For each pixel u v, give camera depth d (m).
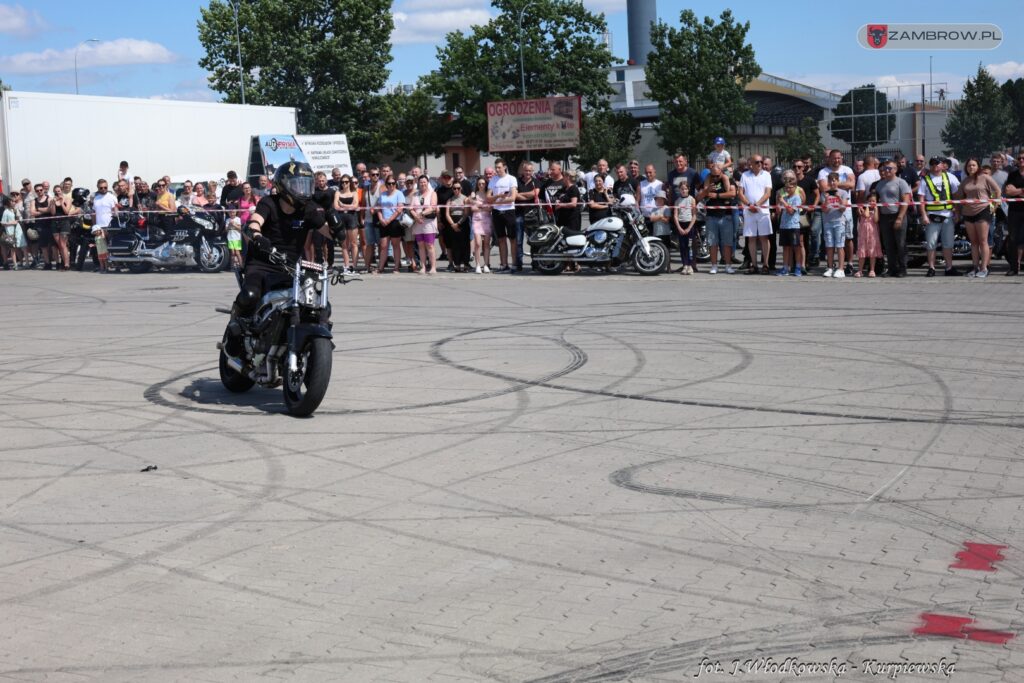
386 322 13.22
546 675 3.99
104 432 8.01
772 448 7.05
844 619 4.40
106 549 5.48
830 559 5.07
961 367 9.48
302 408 8.25
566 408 8.36
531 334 11.95
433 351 11.05
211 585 4.97
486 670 4.05
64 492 6.49
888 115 55.97
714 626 4.38
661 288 15.99
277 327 8.59
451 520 5.79
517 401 8.66
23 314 15.20
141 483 6.64
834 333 11.37
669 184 18.50
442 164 75.31
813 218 17.94
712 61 59.88
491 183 19.28
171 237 21.58
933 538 5.32
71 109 25.25
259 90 65.31
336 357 10.87
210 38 65.62
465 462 6.92
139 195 22.62
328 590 4.87
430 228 19.30
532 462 6.87
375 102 66.81
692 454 6.95
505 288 16.70
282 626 4.50
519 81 65.50
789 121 84.38
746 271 18.00
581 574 4.98
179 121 28.23
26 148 24.34
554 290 16.19
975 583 4.75
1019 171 15.92
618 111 69.69
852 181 16.86
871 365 9.66
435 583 4.92
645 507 5.91
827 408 8.12
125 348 11.88
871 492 6.08
